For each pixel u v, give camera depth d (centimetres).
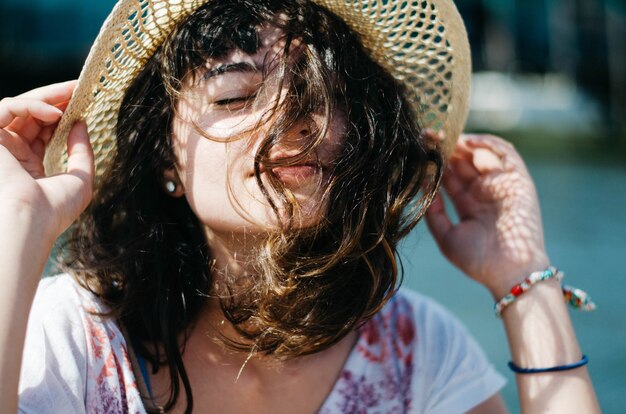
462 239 154
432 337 147
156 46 135
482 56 1112
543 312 142
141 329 135
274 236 124
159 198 141
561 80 1108
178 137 132
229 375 136
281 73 125
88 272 137
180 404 133
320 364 139
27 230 111
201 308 138
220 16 129
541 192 623
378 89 138
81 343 126
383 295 133
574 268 414
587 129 1004
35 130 130
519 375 142
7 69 883
